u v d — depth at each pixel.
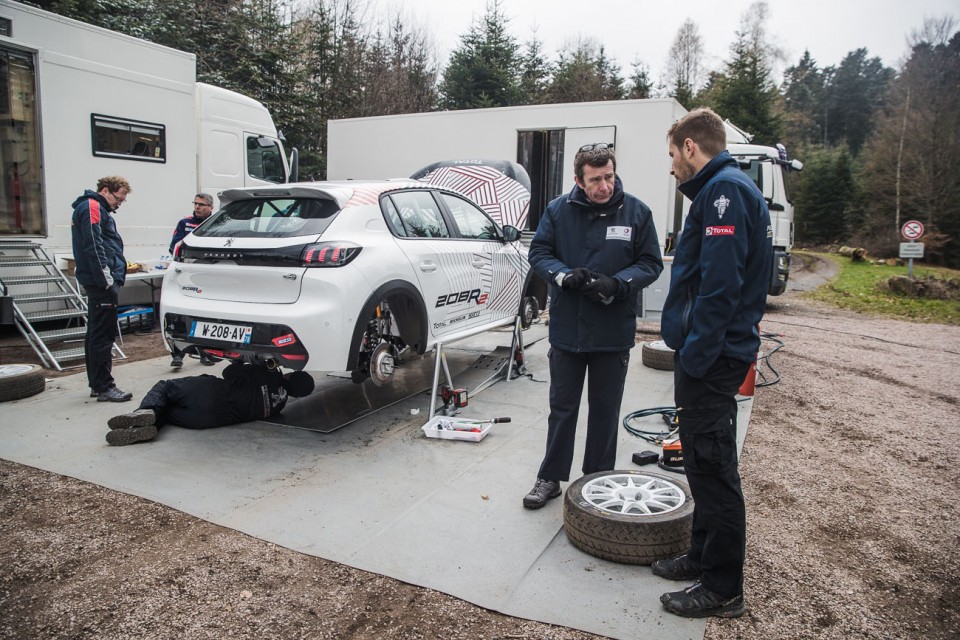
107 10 13.29
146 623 2.21
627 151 10.12
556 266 2.88
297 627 2.20
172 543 2.74
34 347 5.71
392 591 2.40
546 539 2.77
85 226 4.39
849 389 5.70
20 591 2.39
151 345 6.83
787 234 11.05
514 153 10.92
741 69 28.84
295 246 3.65
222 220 4.13
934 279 13.91
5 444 3.83
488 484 3.36
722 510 2.15
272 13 17.78
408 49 26.62
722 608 2.22
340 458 3.70
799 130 43.91
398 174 11.90
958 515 3.15
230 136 8.73
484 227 5.41
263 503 3.11
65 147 6.61
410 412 4.57
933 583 2.51
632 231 2.89
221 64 16.75
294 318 3.55
